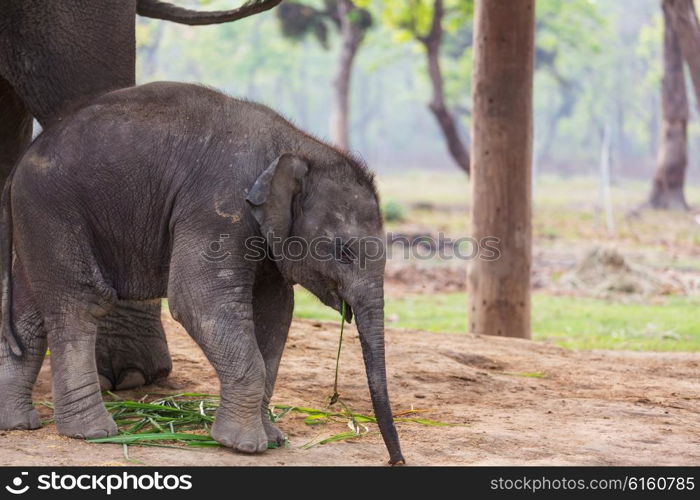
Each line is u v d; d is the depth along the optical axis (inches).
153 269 296.0
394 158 5689.0
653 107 4948.3
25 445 284.5
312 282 280.8
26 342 306.3
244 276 280.4
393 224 1710.1
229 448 286.7
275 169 270.1
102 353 363.6
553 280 1075.3
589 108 4960.6
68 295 291.4
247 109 296.2
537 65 3873.0
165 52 5002.5
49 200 289.3
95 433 292.2
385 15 1684.3
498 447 306.8
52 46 352.8
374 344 270.1
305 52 5246.1
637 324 793.6
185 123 290.2
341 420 341.4
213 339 275.6
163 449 285.1
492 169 623.8
